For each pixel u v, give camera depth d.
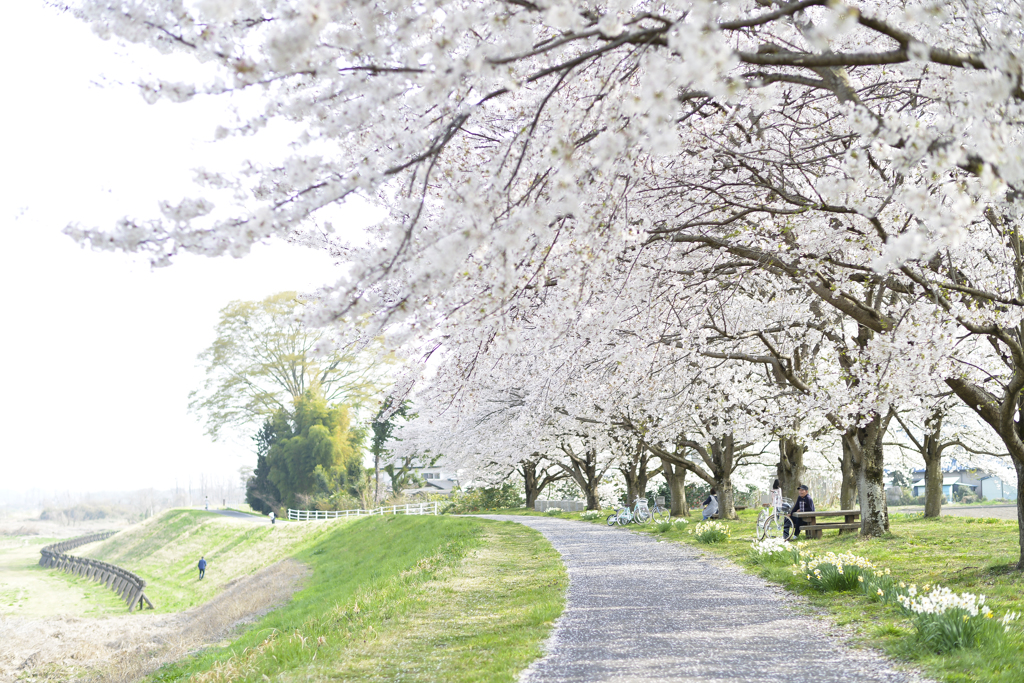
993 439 21.50
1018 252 8.34
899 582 8.87
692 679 5.99
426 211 6.58
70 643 21.03
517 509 42.19
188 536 54.38
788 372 12.66
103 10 3.59
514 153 5.57
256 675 8.75
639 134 3.45
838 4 2.76
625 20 3.46
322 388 65.25
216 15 3.09
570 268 5.75
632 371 10.80
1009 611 7.08
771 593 9.73
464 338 7.08
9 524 109.31
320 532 40.66
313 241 6.69
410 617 9.81
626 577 11.78
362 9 3.45
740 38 5.82
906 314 8.27
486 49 3.79
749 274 9.80
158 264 3.72
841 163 6.04
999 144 3.30
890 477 53.16
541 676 6.38
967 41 4.93
